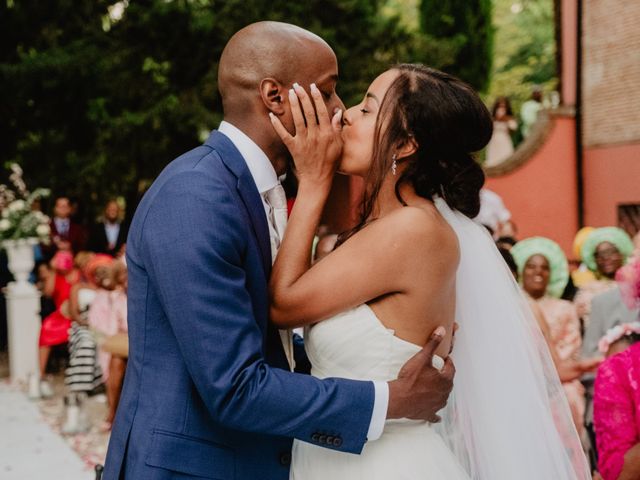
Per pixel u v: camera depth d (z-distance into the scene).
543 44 26.47
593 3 11.86
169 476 1.94
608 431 2.48
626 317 4.50
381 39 12.50
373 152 2.17
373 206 2.22
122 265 7.30
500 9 27.03
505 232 10.23
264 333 2.06
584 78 12.05
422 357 2.02
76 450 6.29
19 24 12.68
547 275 5.00
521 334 2.35
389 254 2.05
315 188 2.14
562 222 12.12
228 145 2.09
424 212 2.11
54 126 13.10
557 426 2.46
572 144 12.15
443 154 2.18
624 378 2.49
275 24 2.19
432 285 2.08
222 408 1.86
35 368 9.36
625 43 11.37
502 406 2.30
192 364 1.87
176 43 11.86
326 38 11.85
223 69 2.19
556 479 2.30
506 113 13.66
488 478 2.30
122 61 11.86
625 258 5.94
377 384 1.97
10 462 5.95
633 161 11.33
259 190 2.18
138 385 2.01
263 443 2.08
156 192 1.99
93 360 8.06
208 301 1.86
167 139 11.91
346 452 2.01
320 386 1.92
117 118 11.76
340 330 2.10
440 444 2.20
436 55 12.80
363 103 2.23
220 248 1.90
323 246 3.36
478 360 2.31
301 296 2.05
